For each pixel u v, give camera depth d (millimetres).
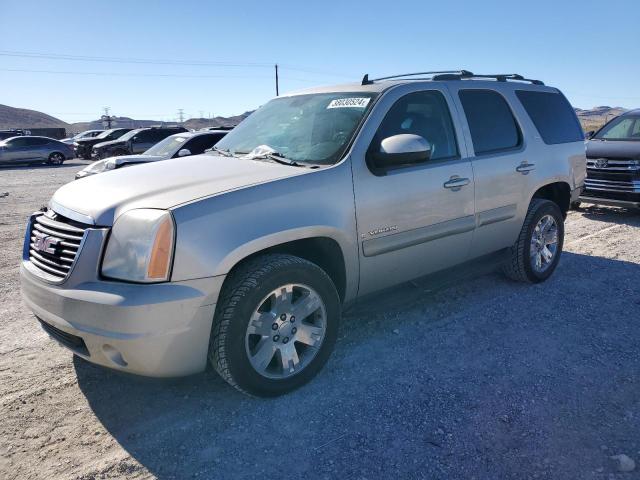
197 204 2889
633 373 3518
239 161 3758
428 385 3393
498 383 3404
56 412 3143
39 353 3904
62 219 3193
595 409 3109
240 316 2953
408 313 4559
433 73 4719
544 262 5254
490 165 4445
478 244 4500
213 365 3092
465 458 2701
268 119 4441
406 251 3875
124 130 30859
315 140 3807
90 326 2770
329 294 3350
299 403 3211
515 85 5102
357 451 2770
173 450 2801
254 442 2857
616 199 8320
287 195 3188
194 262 2803
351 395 3291
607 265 5891
